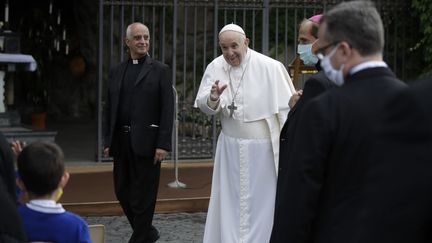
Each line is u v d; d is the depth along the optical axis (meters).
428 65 30.98
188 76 36.38
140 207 16.67
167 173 26.73
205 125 29.94
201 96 15.62
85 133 38.12
